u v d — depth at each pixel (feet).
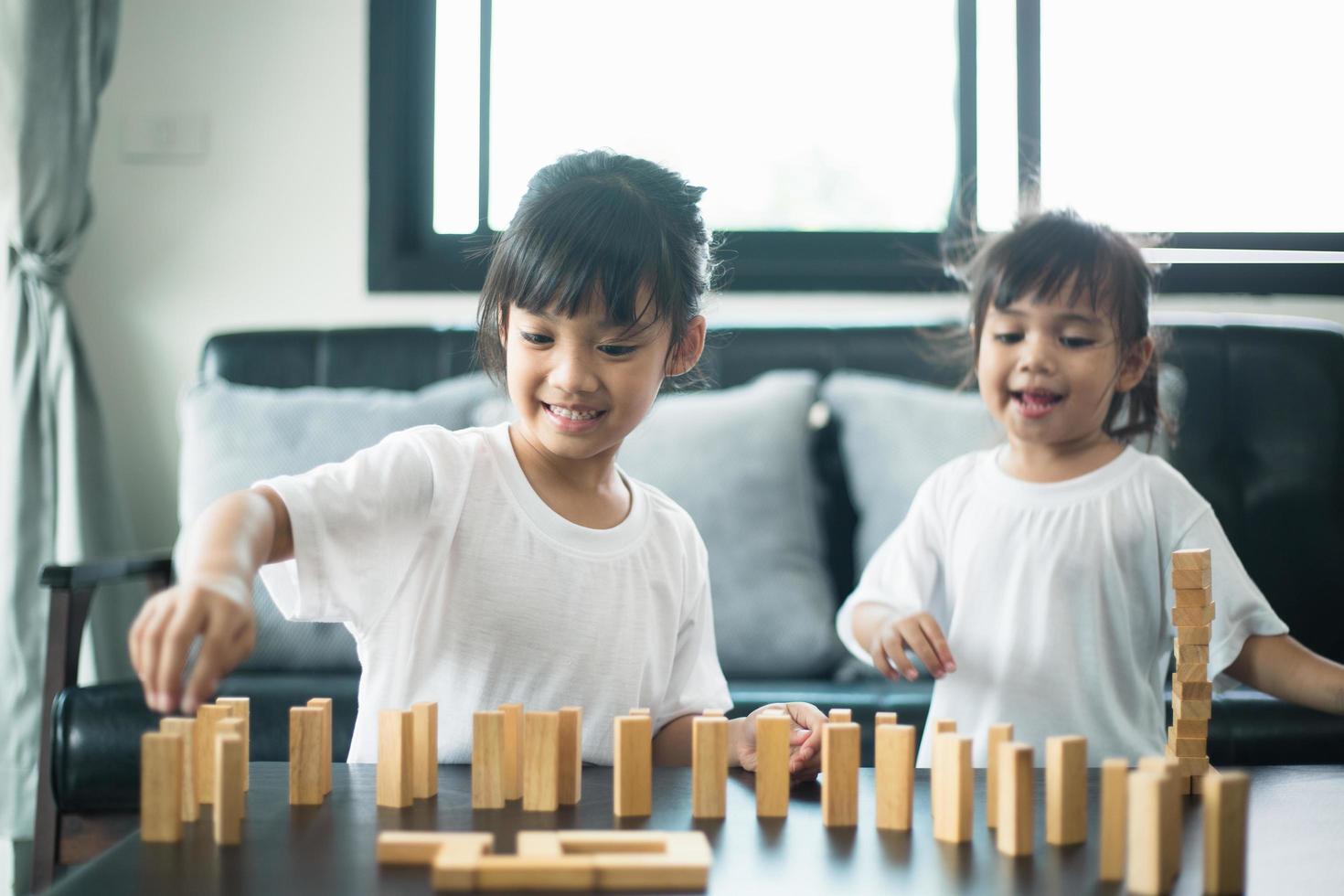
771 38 8.46
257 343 7.51
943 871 2.04
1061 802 2.21
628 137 8.48
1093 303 4.18
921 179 8.46
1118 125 8.41
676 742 3.59
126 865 2.03
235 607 2.19
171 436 8.24
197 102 8.29
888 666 4.02
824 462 7.16
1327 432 7.00
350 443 6.68
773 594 6.44
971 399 6.91
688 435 6.72
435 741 2.54
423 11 8.51
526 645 3.47
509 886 1.92
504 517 3.51
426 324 8.09
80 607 5.71
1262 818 2.49
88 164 7.82
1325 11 8.36
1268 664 3.89
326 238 8.29
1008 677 4.23
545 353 3.26
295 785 2.43
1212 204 8.39
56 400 7.64
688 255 3.51
